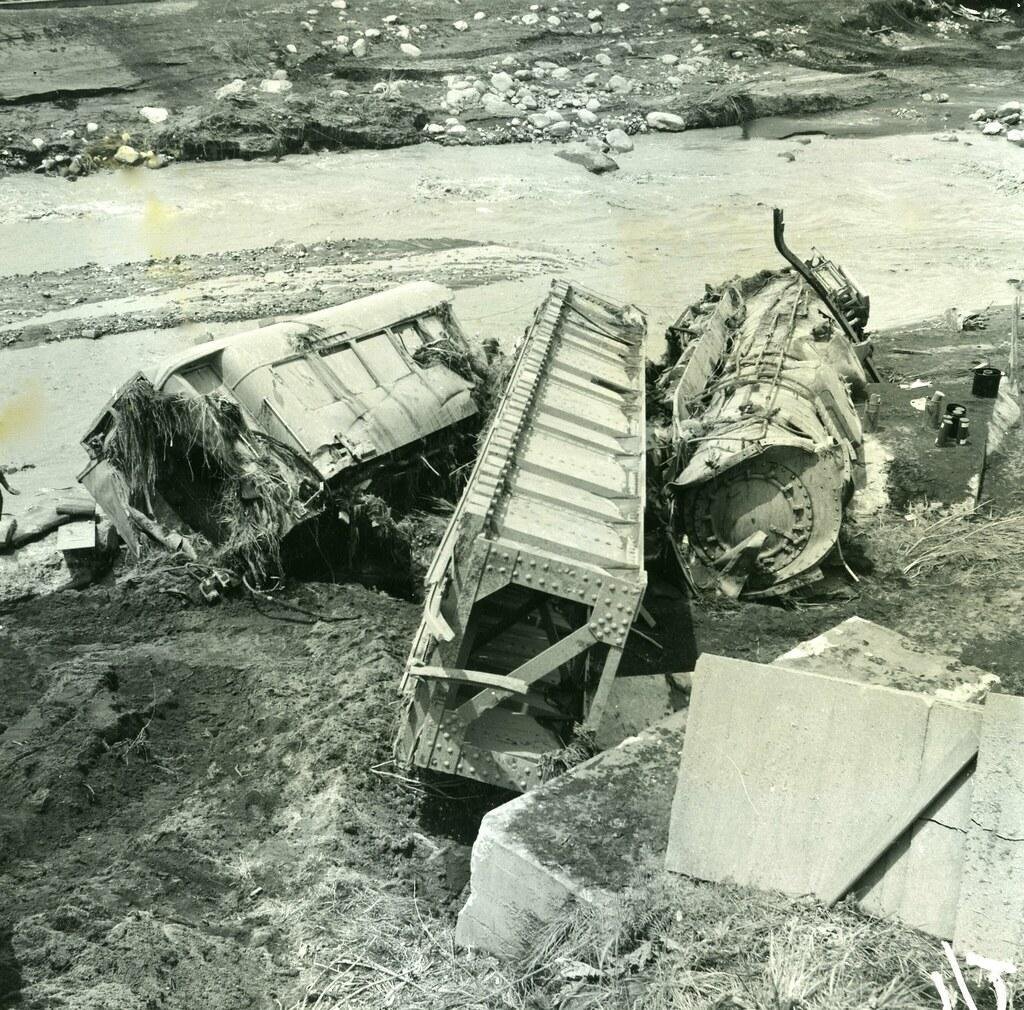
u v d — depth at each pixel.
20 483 16.67
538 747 9.45
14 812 9.33
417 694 9.30
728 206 31.36
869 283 25.95
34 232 27.69
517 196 31.62
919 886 6.84
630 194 32.25
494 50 42.75
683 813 7.37
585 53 43.88
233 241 27.50
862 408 17.50
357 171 33.34
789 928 6.79
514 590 11.09
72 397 19.34
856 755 7.05
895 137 38.62
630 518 11.16
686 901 7.16
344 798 9.65
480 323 22.31
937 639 12.34
